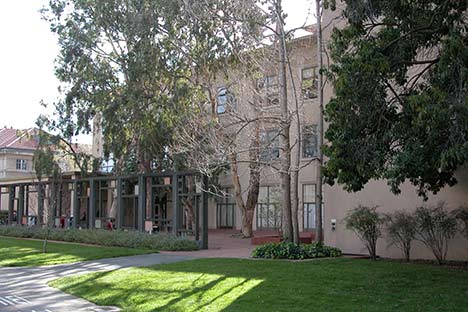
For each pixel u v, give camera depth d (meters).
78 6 27.80
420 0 9.91
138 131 27.33
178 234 22.61
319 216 17.02
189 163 22.02
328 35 18.86
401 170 9.18
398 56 9.88
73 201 30.42
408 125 9.34
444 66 8.51
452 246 14.50
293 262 14.33
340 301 8.82
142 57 24.97
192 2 21.70
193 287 10.60
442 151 8.08
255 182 27.25
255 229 33.56
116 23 26.53
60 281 12.20
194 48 23.69
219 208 38.53
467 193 14.27
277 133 18.50
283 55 17.22
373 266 13.27
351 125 9.59
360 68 9.28
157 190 29.70
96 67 27.97
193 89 24.16
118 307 9.27
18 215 33.81
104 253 18.48
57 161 32.62
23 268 14.97
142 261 16.11
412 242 15.30
